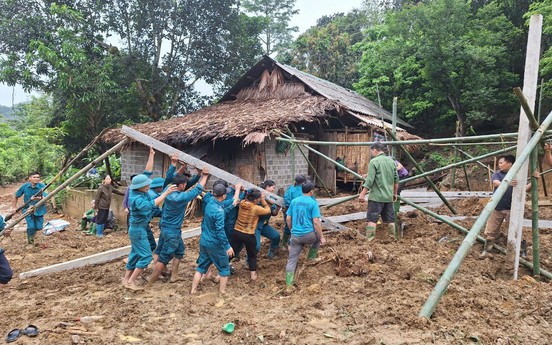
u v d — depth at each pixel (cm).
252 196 609
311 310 470
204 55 2248
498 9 1881
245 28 2353
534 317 433
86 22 2006
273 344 395
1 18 1855
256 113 1414
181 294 562
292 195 687
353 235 743
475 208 952
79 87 1873
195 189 606
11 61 1842
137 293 565
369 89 2314
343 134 1636
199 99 2414
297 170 1495
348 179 1623
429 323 411
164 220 601
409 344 376
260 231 662
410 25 1944
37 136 2173
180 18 2133
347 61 2895
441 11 1747
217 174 642
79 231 1140
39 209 949
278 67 1723
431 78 1836
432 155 1884
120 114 2111
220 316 471
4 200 1855
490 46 1753
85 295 571
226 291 566
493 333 394
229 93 1914
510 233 561
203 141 1270
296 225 577
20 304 545
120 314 481
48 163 2066
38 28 1869
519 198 549
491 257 622
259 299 530
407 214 905
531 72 534
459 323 417
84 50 1950
